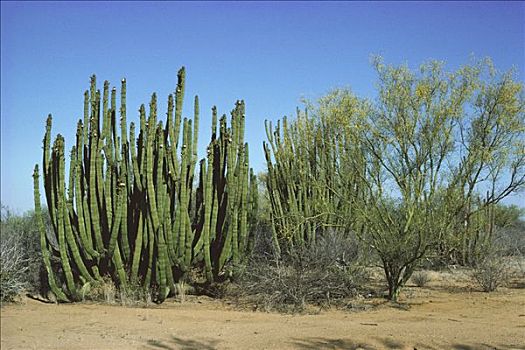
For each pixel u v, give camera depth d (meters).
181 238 13.55
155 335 9.63
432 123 12.82
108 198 13.70
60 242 13.13
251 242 14.84
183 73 14.06
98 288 13.74
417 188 12.76
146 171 13.38
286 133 17.61
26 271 14.63
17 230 16.27
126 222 13.60
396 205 13.41
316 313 12.19
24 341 9.05
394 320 11.16
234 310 12.64
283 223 16.25
